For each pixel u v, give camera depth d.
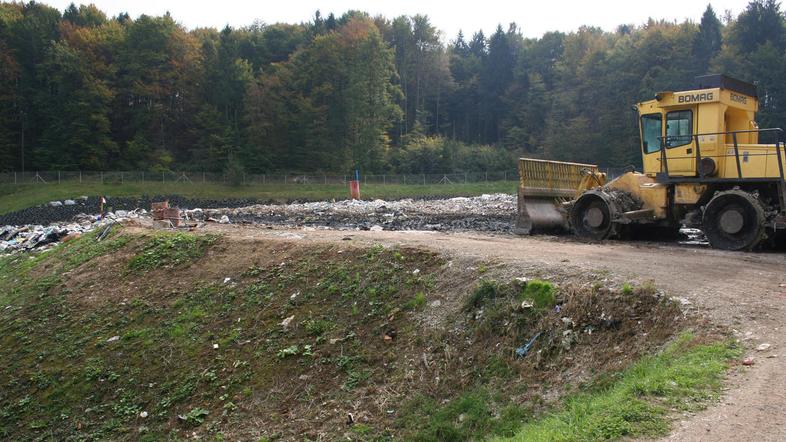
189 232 17.73
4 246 25.72
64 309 14.79
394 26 99.00
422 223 23.20
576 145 71.94
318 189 60.62
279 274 13.14
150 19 75.75
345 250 13.07
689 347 6.73
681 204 13.93
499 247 12.36
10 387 12.16
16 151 69.12
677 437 4.78
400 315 10.15
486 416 7.36
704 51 67.69
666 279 8.90
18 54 72.31
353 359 9.57
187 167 70.69
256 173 70.56
